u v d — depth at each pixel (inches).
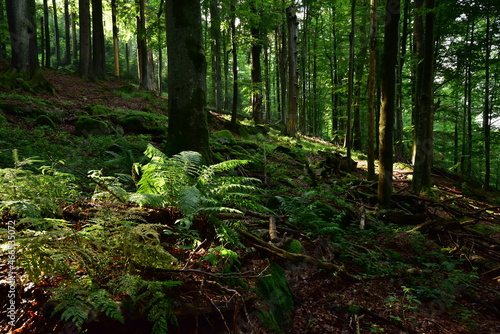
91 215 140.8
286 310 136.6
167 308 96.0
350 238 235.1
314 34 916.0
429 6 358.9
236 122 684.7
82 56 813.2
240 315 111.0
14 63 564.1
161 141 399.5
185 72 256.4
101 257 103.3
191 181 165.5
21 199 120.0
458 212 329.1
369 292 172.1
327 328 138.1
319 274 173.9
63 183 147.8
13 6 555.2
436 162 795.4
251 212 201.3
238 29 605.0
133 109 622.8
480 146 661.3
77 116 427.8
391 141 302.8
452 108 669.3
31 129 349.1
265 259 156.8
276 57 1120.8
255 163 383.6
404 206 330.6
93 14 901.2
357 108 776.9
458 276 200.4
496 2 390.6
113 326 91.3
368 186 363.9
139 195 131.2
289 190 310.0
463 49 545.3
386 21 284.7
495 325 160.4
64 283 96.8
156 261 108.8
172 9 254.7
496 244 263.1
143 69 973.8
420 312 160.9
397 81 665.0
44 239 92.1
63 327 86.6
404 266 206.4
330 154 520.7
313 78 983.6
